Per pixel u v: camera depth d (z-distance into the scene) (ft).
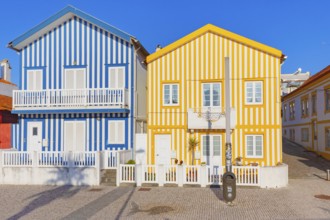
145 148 63.93
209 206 38.37
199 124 60.08
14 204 40.11
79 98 64.39
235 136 59.52
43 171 54.19
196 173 50.85
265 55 59.21
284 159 83.92
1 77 103.04
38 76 69.15
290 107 124.47
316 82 91.04
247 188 49.08
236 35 59.82
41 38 69.51
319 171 67.26
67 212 36.06
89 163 54.08
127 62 66.13
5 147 72.95
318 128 90.12
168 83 62.23
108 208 37.73
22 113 66.33
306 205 38.60
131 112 65.31
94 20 66.08
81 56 67.77
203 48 61.26
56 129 67.36
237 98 59.88
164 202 40.55
